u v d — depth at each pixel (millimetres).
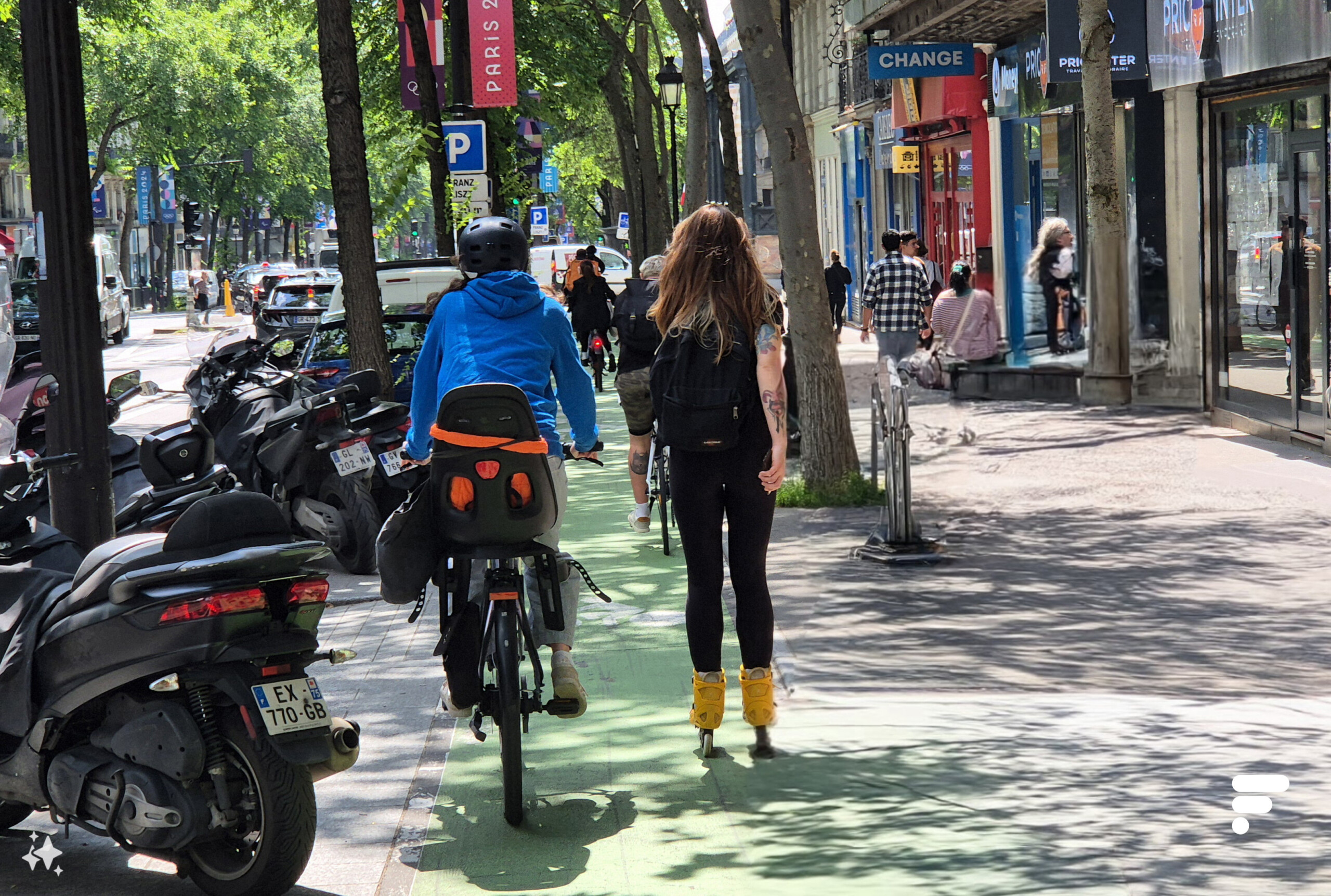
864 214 39219
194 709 4410
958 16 20828
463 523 4848
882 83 34062
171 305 82500
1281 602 6098
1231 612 5977
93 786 4504
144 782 4371
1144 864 3281
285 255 99812
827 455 10102
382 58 29656
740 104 53000
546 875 4363
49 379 6891
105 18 49938
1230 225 13289
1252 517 7246
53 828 5297
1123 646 5426
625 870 4305
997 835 3422
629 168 37375
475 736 5449
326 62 12320
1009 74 19828
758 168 52031
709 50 18047
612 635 7547
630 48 35688
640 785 5086
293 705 4363
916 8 24672
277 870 4328
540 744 5676
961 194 24781
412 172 15422
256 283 42062
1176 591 6137
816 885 3375
